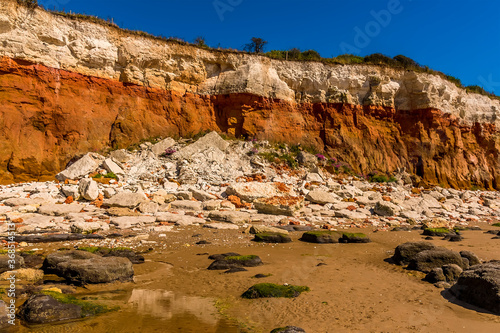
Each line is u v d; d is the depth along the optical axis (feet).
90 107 68.85
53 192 47.78
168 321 14.79
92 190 46.91
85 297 17.46
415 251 25.12
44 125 63.31
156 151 68.03
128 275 20.61
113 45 72.33
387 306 16.48
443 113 94.79
